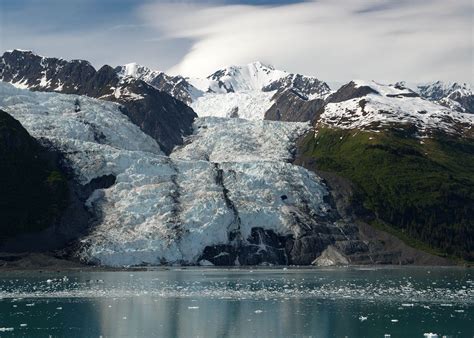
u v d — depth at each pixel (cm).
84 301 18588
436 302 18750
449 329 15050
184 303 18288
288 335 14388
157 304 18100
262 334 14438
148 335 14338
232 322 15638
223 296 19662
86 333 14575
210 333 14512
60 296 19575
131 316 16362
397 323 15650
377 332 14738
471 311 17262
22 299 18975
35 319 16012
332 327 15175
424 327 15238
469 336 14450
